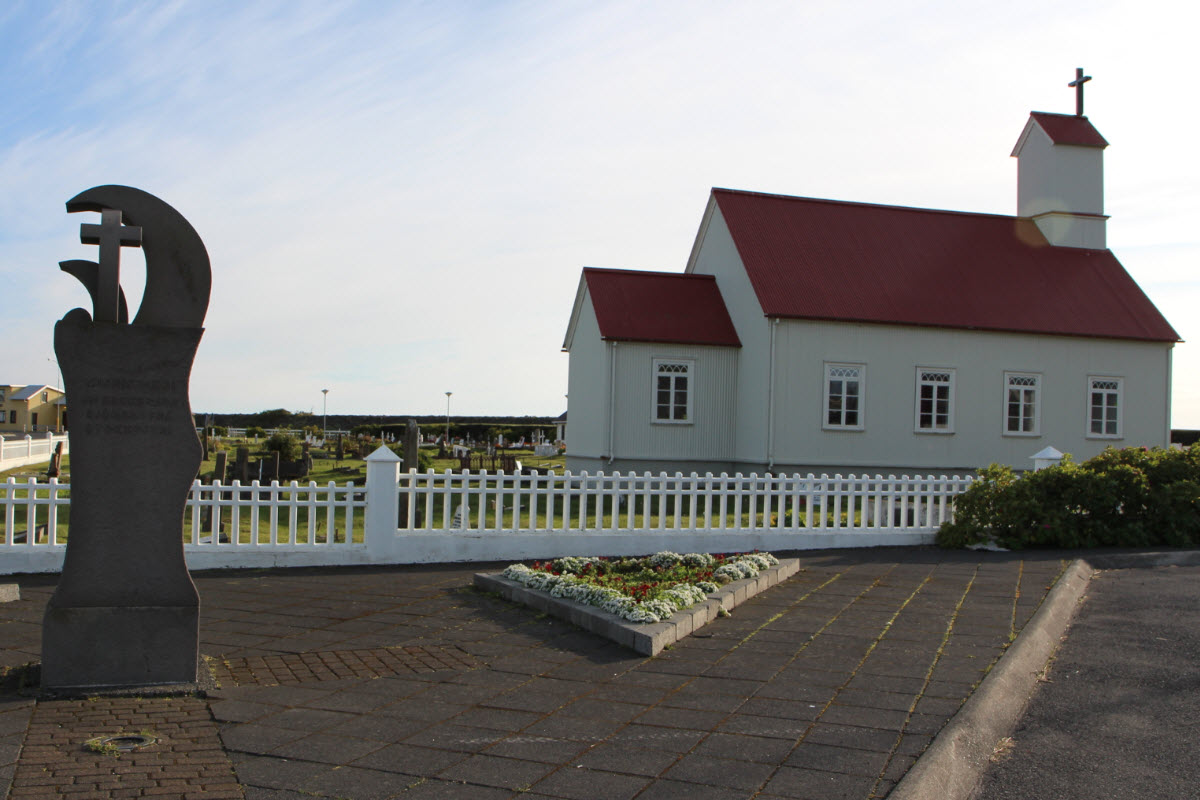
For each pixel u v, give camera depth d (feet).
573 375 108.47
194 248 24.16
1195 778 18.90
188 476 24.02
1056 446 101.35
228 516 70.59
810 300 95.76
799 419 93.97
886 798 16.85
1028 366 100.94
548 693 23.47
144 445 23.76
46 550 40.40
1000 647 27.99
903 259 105.81
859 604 34.96
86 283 24.18
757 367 96.02
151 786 17.26
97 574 23.41
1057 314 103.24
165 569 23.77
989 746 20.59
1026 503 51.21
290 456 128.88
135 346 23.75
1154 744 20.85
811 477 51.49
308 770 18.19
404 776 17.92
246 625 31.04
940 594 37.06
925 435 97.55
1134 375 104.32
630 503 48.32
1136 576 44.29
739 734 20.36
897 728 20.62
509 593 35.42
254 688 23.71
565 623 31.40
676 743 19.81
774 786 17.46
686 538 49.16
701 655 27.25
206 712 21.79
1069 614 35.09
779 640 29.09
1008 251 111.55
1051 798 18.03
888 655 27.17
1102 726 22.11
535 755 19.08
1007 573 42.39
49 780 17.48
